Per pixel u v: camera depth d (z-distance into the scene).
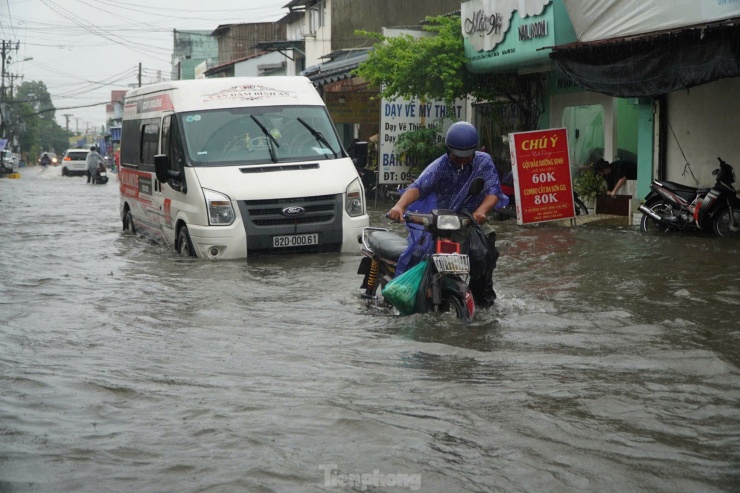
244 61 52.75
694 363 5.73
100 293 8.84
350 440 4.29
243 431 4.43
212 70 56.09
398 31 21.69
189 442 4.29
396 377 5.48
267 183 11.28
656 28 14.11
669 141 15.93
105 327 7.18
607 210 17.44
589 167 18.47
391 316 7.49
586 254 11.55
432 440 4.26
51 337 6.82
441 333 6.72
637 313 7.51
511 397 4.98
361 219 11.63
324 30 39.66
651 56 13.62
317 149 12.08
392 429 4.42
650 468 3.87
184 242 11.77
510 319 7.22
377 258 7.96
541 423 4.50
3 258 11.88
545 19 16.28
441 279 7.15
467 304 6.99
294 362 5.93
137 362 5.98
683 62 13.12
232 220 11.06
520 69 18.77
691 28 12.98
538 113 20.19
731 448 4.11
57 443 4.30
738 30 12.30
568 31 16.14
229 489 3.71
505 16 17.45
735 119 14.80
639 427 4.43
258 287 9.06
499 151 22.00
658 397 4.95
